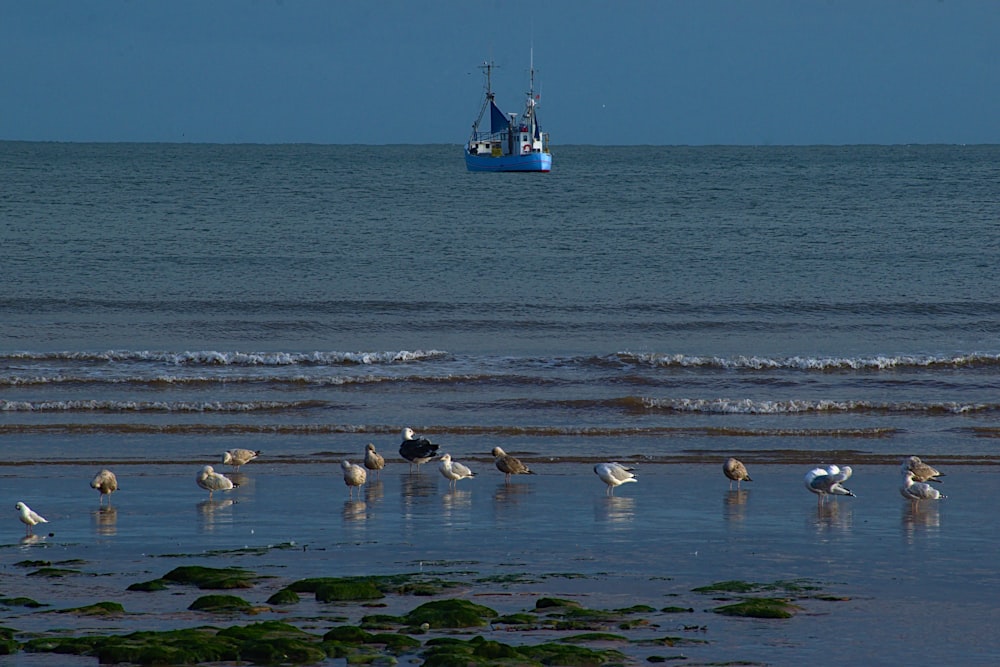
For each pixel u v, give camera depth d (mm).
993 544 26734
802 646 19250
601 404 45125
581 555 25609
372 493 32375
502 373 49969
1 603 21359
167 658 17953
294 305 67188
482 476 34531
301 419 42438
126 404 43500
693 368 51625
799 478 34344
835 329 61812
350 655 18312
